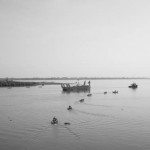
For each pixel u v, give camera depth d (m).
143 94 116.19
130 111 58.41
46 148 30.83
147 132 37.78
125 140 33.81
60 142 33.09
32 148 30.91
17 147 31.34
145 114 53.69
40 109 63.38
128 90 151.88
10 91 141.88
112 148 30.67
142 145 31.77
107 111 58.53
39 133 37.62
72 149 30.42
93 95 110.25
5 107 67.75
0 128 41.09
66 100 86.69
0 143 32.91
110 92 130.88
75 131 38.56
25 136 36.09
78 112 57.34
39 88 179.12
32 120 47.88
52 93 123.81
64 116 51.97
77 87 142.38
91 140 33.84
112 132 37.78
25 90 152.00
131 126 41.69
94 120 46.97
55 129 40.00
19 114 55.31
